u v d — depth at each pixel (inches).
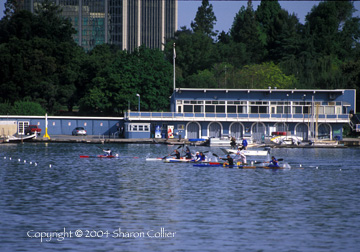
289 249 4138.8
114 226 4749.0
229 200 5930.1
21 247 4173.2
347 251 4099.4
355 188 6904.5
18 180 7406.5
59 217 5049.2
